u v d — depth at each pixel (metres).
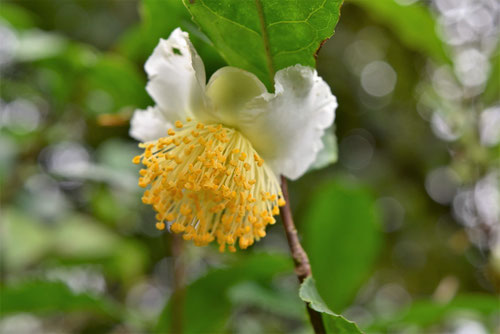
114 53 0.25
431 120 0.43
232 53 0.19
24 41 0.26
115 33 0.42
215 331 0.24
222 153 0.19
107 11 0.43
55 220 0.35
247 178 0.19
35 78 0.34
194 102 0.19
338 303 0.24
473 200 0.28
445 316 0.25
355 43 0.45
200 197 0.19
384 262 0.45
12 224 0.33
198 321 0.24
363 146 0.45
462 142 0.28
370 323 0.23
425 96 0.30
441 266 0.43
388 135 0.45
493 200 0.28
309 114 0.19
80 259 0.33
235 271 0.23
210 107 0.19
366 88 0.46
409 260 0.45
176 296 0.23
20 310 0.23
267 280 0.24
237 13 0.18
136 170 0.26
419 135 0.44
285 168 0.19
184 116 0.20
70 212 0.37
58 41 0.26
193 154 0.19
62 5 0.42
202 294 0.24
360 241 0.24
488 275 0.28
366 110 0.44
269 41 0.18
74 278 0.39
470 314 0.24
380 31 0.42
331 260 0.25
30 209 0.35
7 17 0.30
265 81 0.19
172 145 0.20
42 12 0.41
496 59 0.28
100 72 0.25
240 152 0.19
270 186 0.19
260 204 0.19
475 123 0.28
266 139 0.19
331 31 0.18
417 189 0.45
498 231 0.28
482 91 0.28
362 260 0.25
